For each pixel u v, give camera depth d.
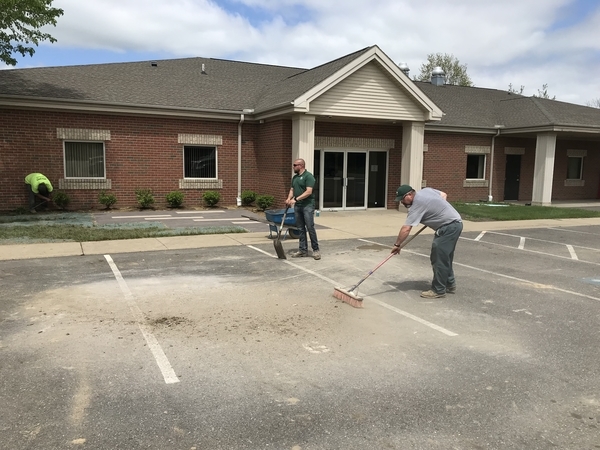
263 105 15.48
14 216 12.86
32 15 12.16
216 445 3.03
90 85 15.20
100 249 9.09
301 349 4.56
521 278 7.51
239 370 4.09
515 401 3.64
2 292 6.23
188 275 7.29
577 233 12.34
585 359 4.42
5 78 14.25
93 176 14.62
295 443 3.06
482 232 12.35
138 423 3.26
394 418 3.38
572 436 3.20
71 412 3.38
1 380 3.83
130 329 4.97
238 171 16.27
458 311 5.78
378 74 14.48
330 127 15.52
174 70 18.12
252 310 5.66
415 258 8.84
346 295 5.99
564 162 22.34
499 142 20.33
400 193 6.07
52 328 4.96
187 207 15.77
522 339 4.90
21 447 2.96
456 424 3.31
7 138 13.35
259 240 10.32
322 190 15.91
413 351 4.56
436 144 19.11
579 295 6.57
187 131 15.45
